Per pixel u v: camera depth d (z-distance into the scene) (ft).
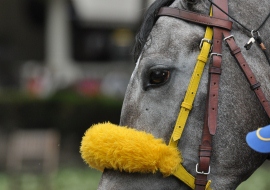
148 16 19.13
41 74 108.99
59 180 64.28
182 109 17.87
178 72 18.12
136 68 18.66
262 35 18.88
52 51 112.68
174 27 18.53
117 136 17.66
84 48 134.72
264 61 18.71
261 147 17.11
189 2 18.66
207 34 18.34
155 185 17.79
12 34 124.88
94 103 85.76
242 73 18.25
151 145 17.52
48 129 86.63
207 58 18.16
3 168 82.38
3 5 124.47
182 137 17.92
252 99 18.22
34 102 86.79
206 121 17.83
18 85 119.65
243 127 18.06
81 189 59.47
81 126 86.07
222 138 17.95
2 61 122.52
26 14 125.18
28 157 63.52
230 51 18.29
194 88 17.93
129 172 17.76
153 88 18.16
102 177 18.28
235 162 18.07
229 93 18.08
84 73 115.14
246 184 54.13
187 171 17.88
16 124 86.69
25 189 62.08
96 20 127.44
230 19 18.67
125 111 18.51
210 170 17.99
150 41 18.60
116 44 134.10
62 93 90.12
